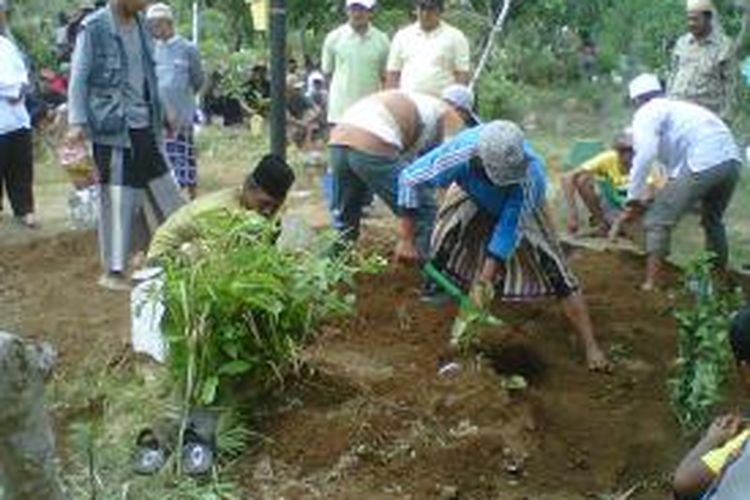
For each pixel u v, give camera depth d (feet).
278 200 21.35
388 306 24.61
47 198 42.45
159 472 18.85
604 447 20.48
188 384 19.52
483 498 18.78
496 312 24.77
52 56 62.08
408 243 23.43
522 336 23.75
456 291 23.39
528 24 70.79
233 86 62.34
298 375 20.63
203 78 36.06
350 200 25.64
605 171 34.35
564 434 20.75
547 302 25.13
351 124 24.98
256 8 33.22
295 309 20.22
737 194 39.70
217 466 18.99
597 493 19.27
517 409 20.57
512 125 21.91
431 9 33.37
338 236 22.68
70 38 55.47
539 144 55.88
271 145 27.04
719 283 28.07
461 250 23.36
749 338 14.01
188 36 75.92
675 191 27.63
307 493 18.57
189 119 35.81
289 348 20.21
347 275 21.40
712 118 27.89
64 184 45.85
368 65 35.65
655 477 19.99
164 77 34.99
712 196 28.37
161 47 34.94
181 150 35.78
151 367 21.42
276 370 20.17
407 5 68.03
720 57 33.47
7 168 35.81
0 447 10.28
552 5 69.62
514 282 22.98
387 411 20.10
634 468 20.17
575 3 70.33
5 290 28.68
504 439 19.70
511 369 22.86
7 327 25.44
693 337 21.09
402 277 25.93
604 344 24.08
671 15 60.90
